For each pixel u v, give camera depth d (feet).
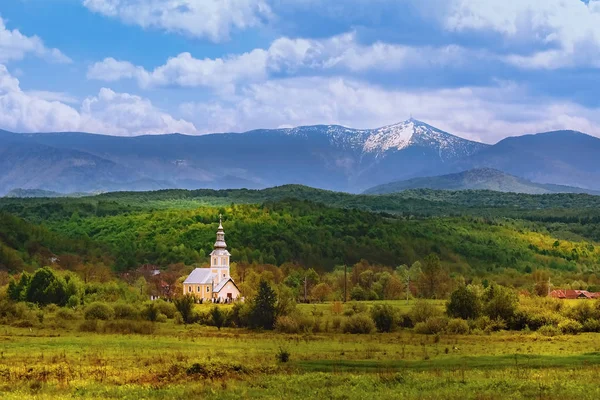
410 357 397.80
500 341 510.58
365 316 594.24
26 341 467.52
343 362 365.40
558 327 585.63
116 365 346.95
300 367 347.56
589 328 593.01
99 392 277.44
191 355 393.91
